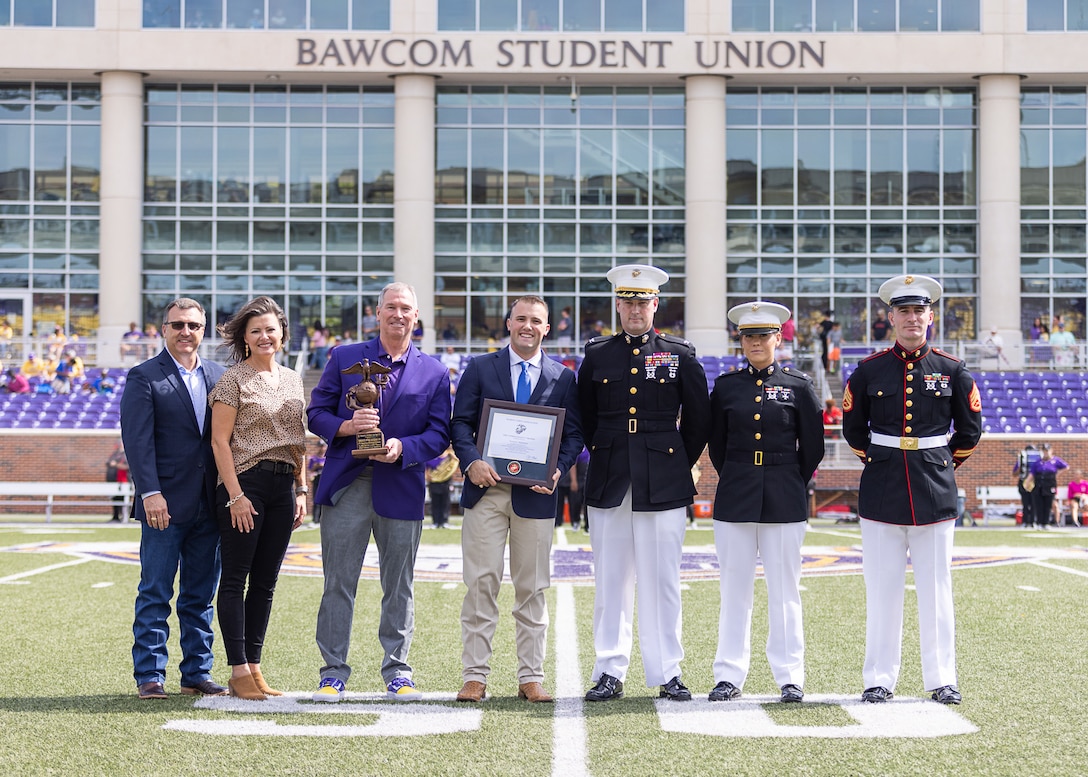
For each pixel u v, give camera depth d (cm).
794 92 3494
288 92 3497
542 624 718
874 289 3484
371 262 3497
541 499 712
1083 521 2378
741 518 720
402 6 3384
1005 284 3400
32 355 3064
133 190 3416
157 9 3406
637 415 727
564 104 3500
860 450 746
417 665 836
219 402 706
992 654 871
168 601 721
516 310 735
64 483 2469
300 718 649
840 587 1276
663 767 554
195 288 3491
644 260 3491
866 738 609
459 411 734
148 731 618
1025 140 3497
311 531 2122
